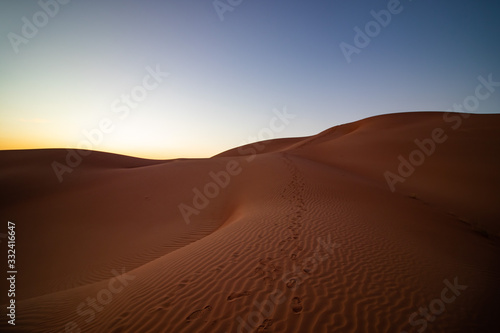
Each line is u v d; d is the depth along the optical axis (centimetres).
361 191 1246
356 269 466
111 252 997
